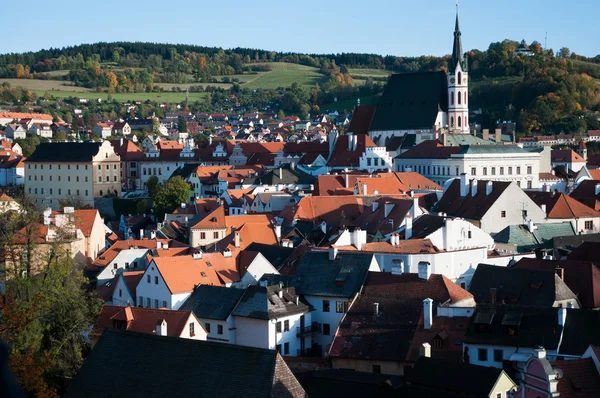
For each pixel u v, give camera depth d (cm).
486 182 19225
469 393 7531
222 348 6581
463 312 10319
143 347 6938
